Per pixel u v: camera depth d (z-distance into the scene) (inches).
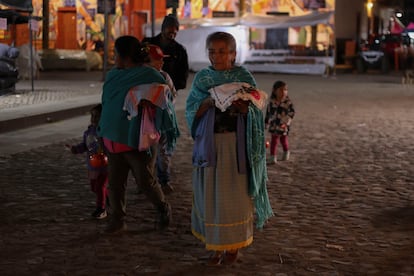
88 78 1208.2
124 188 251.6
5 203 298.7
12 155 420.2
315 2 1701.5
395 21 1937.7
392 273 212.1
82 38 1734.7
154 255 227.8
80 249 233.6
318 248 237.5
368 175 372.8
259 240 246.1
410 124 607.5
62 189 328.8
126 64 243.9
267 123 410.3
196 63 1562.5
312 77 1445.6
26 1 793.6
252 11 1717.5
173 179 356.2
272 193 325.4
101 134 243.8
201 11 1733.5
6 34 1045.8
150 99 235.9
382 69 1654.8
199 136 209.6
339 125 594.6
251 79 212.8
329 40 1594.5
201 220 213.3
